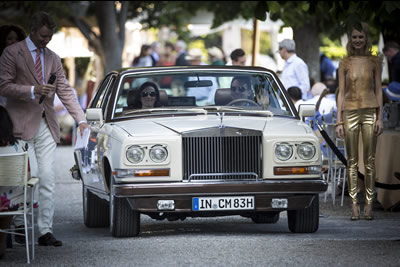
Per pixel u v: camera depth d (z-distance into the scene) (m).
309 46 40.28
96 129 17.86
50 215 15.66
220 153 15.80
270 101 17.78
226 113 17.31
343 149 22.30
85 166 18.84
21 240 15.84
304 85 28.61
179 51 50.28
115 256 14.03
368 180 19.08
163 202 15.65
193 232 17.33
